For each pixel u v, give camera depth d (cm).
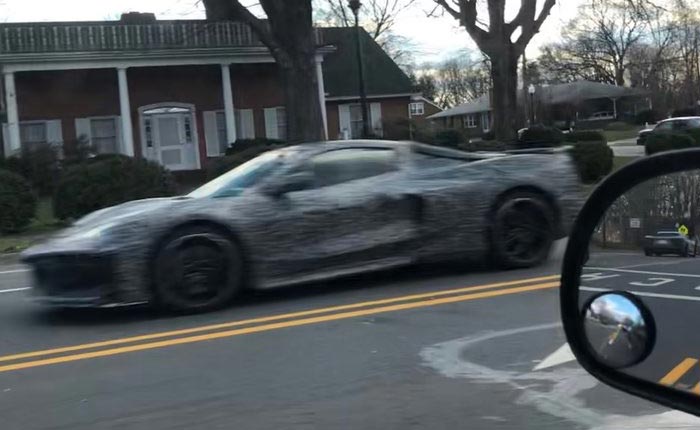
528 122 5466
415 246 808
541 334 602
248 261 733
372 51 3653
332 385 504
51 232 1588
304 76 2220
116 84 2745
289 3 2175
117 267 680
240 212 728
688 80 7038
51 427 444
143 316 717
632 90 6825
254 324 667
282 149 813
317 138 2227
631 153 3534
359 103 3522
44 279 703
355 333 628
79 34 2531
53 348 620
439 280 830
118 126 2752
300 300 759
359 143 807
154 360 572
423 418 443
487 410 453
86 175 1652
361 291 791
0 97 2695
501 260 855
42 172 2250
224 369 543
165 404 477
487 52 2755
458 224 825
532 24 2753
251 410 463
